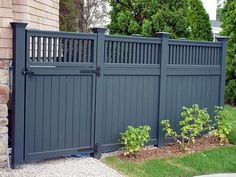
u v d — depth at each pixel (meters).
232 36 11.80
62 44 5.45
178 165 5.66
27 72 5.08
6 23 5.01
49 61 5.32
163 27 11.58
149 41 6.36
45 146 5.36
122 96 6.12
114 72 5.97
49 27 7.30
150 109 6.48
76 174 5.00
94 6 20.81
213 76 7.37
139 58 6.28
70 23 16.55
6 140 5.09
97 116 5.80
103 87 5.89
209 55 7.29
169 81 6.68
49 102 5.35
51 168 5.20
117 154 6.07
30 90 5.17
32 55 5.16
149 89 6.44
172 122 6.77
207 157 6.06
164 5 11.77
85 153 5.78
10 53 5.05
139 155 6.04
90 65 5.69
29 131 5.19
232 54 11.80
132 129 5.95
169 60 6.68
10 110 5.46
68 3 16.45
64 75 5.46
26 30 5.05
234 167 5.70
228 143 6.97
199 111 6.64
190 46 6.95
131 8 12.30
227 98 12.27
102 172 5.14
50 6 7.32
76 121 5.62
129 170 5.31
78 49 5.59
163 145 6.61
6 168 5.09
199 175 5.32
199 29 13.19
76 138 5.64
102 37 5.78
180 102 6.87
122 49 6.07
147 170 5.34
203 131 7.26
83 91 5.66
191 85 7.02
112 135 6.06
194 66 7.00
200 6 13.23
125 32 12.32
